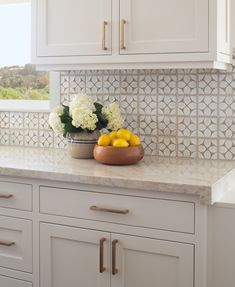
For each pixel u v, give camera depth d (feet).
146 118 8.82
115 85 9.02
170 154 8.71
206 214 6.32
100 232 6.92
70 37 8.05
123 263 6.82
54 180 7.16
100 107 8.52
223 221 6.31
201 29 7.09
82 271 7.12
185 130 8.56
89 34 7.89
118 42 7.66
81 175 6.89
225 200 6.48
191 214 6.33
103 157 7.67
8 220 7.63
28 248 7.49
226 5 7.46
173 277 6.54
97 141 8.32
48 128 9.75
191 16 7.15
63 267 7.25
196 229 6.32
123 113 8.98
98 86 9.16
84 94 8.57
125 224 6.74
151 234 6.59
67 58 8.09
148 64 7.55
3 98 10.49
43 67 8.41
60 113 8.49
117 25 7.64
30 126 9.93
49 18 8.19
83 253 7.09
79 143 8.30
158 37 7.39
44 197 7.29
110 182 6.71
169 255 6.51
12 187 7.55
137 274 6.76
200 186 6.17
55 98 9.56
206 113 8.39
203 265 6.31
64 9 8.05
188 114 8.51
